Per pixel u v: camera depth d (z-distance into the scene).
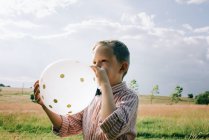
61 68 1.92
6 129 11.68
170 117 14.39
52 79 1.92
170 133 12.03
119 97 2.17
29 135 11.02
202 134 12.09
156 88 58.50
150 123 13.63
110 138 1.96
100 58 2.16
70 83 1.91
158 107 19.56
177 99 60.81
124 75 2.26
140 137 11.68
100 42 2.22
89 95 1.96
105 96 1.95
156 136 11.98
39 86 2.01
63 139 9.75
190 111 16.09
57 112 1.97
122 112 1.98
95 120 2.24
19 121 12.16
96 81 1.99
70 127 2.40
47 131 11.52
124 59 2.21
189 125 12.62
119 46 2.20
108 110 1.93
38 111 15.10
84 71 1.94
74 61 1.96
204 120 13.36
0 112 13.99
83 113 2.41
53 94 1.91
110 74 2.15
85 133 2.29
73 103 1.93
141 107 19.62
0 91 54.50
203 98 61.69
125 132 2.09
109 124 1.91
